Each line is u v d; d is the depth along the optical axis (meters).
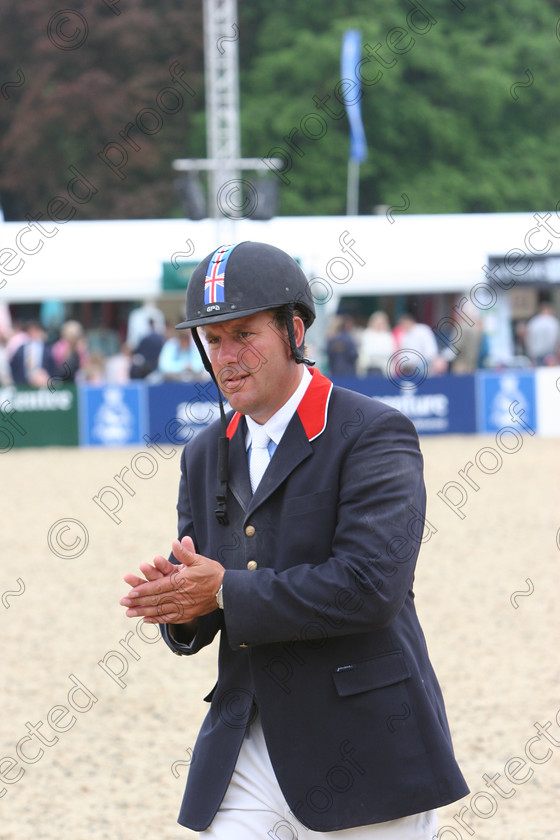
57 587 31.89
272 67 121.88
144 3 129.12
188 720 20.62
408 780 8.51
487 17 132.62
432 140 125.44
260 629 8.48
